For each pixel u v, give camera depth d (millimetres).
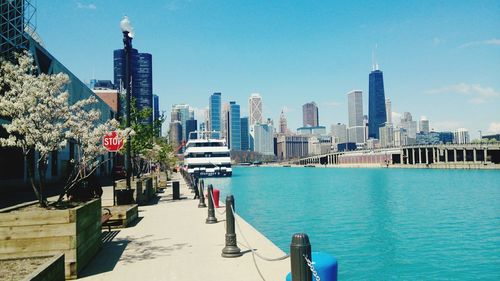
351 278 9680
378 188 51438
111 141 10992
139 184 18641
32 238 6227
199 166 89875
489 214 23109
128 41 16406
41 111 8938
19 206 7855
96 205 8234
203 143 91062
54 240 6289
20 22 31484
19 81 9297
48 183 35812
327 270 4070
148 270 6852
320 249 13227
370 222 19578
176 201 20781
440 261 11555
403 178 86125
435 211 24812
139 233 10766
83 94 47688
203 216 14453
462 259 11805
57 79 9539
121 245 9109
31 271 5145
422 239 15133
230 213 8039
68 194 9398
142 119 25047
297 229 17266
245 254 8062
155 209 16875
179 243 9305
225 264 7223
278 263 7250
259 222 19562
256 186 57844
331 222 19578
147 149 26656
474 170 152500
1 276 4906
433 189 48438
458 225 18875
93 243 7812
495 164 156625
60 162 39312
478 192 43000
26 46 30953
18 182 30062
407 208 26312
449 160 197500
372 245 13852
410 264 11109
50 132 9008
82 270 6848
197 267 7027
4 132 26828
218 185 61375
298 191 45781
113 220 11602
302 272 3473
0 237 6137
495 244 13992
